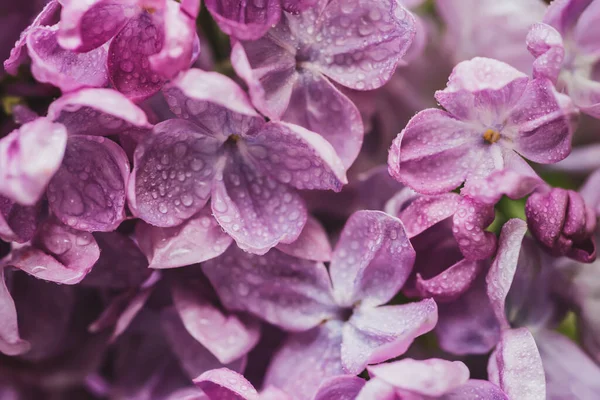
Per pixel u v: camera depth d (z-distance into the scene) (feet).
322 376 0.42
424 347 0.43
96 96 0.37
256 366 0.44
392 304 0.43
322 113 0.41
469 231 0.39
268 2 0.39
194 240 0.40
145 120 0.37
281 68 0.41
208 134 0.40
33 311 0.44
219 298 0.43
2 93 0.42
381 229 0.40
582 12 0.42
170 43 0.37
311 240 0.42
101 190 0.39
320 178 0.40
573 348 0.42
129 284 0.42
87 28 0.38
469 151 0.40
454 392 0.39
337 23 0.41
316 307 0.42
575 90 0.42
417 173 0.40
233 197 0.41
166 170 0.40
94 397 0.48
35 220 0.40
